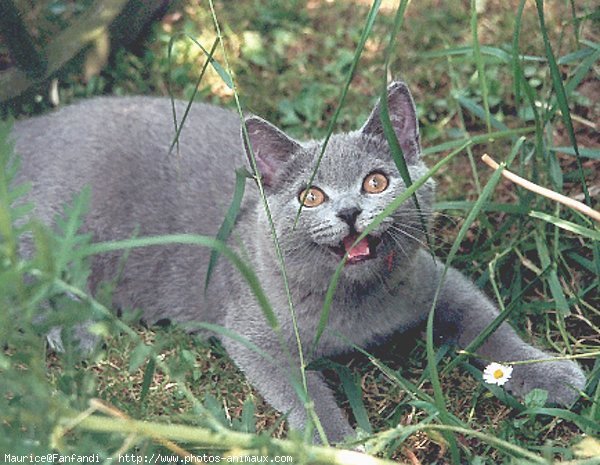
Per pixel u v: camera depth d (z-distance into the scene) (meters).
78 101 5.41
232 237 4.64
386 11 6.38
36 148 4.98
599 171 5.21
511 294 4.75
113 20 5.93
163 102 5.18
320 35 6.29
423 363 4.49
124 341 4.55
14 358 2.93
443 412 3.50
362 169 4.14
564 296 4.54
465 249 5.01
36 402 2.77
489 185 3.71
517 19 3.97
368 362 4.56
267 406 4.36
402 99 4.26
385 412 4.28
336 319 4.36
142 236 4.88
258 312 4.44
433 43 6.15
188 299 4.86
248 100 5.87
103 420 2.86
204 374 4.54
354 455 2.97
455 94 5.64
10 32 5.50
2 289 2.70
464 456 3.94
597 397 3.93
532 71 5.79
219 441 2.94
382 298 4.33
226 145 4.96
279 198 4.21
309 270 4.19
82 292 2.96
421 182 3.47
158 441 3.19
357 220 3.97
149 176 4.90
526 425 4.05
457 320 4.55
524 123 5.50
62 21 6.22
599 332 4.45
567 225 3.93
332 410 4.22
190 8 6.43
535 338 4.55
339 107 3.57
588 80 5.65
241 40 6.21
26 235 4.70
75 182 4.86
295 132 5.66
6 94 5.70
